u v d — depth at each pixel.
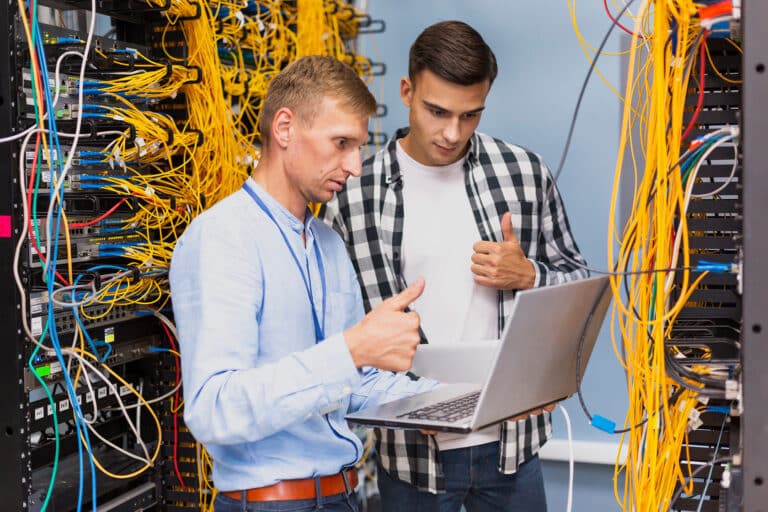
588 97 3.28
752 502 1.11
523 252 2.08
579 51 3.29
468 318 2.06
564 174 3.33
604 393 3.27
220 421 1.30
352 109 1.45
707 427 1.51
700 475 1.50
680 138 1.33
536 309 1.25
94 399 1.81
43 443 1.90
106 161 1.87
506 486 2.04
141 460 2.01
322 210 2.16
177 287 1.42
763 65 1.10
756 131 1.10
